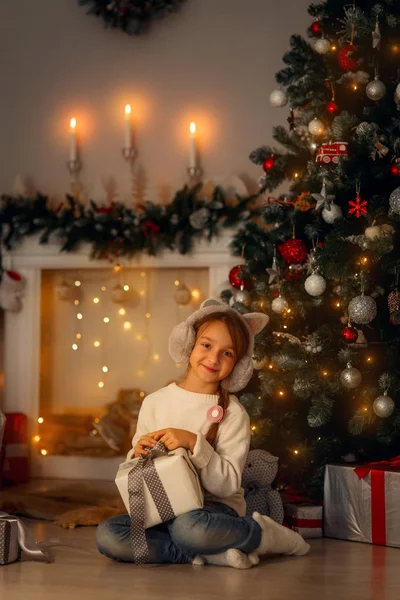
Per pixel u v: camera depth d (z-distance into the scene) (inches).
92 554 113.3
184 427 111.3
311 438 142.2
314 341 133.6
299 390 132.0
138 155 200.4
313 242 142.9
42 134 205.0
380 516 122.7
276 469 130.2
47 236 191.8
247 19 195.9
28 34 206.4
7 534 106.8
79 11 204.1
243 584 97.0
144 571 103.5
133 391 196.1
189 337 114.1
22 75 206.4
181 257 192.9
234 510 111.1
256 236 156.1
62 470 193.6
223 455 109.1
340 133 136.8
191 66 198.2
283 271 145.8
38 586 95.4
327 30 147.6
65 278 202.7
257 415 140.6
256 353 137.8
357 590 95.0
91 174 202.5
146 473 104.1
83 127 203.2
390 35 138.6
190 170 194.4
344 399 141.3
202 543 103.7
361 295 129.6
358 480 125.6
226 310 116.3
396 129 136.7
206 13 197.9
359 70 142.3
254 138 194.7
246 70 195.6
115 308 201.0
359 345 135.6
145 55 200.7
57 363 202.4
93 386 200.7
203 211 184.1
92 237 189.2
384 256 132.7
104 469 191.3
